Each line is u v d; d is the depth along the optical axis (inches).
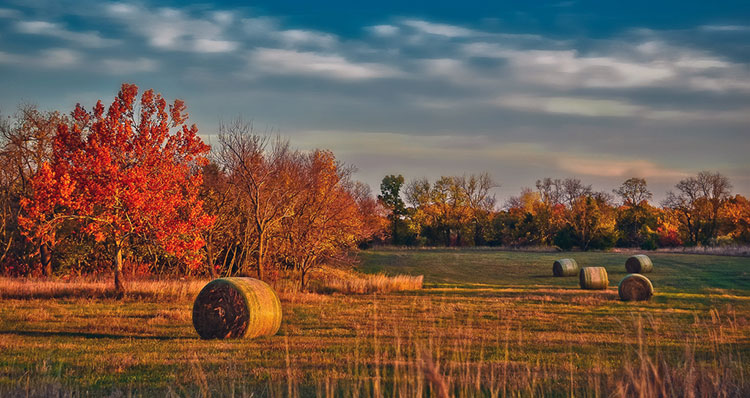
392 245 3885.3
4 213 1756.9
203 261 1695.4
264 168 1488.7
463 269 2390.5
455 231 4207.7
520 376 410.0
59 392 371.9
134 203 1140.5
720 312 991.6
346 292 1384.1
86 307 949.8
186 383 412.2
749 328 741.9
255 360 509.7
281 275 1691.7
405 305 1063.0
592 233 3378.4
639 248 3553.2
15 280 1346.0
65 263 1679.4
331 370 454.9
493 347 591.5
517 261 2721.5
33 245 1723.7
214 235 1640.0
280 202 1469.0
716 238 3545.8
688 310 1035.9
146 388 399.5
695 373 305.7
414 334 678.5
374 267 2425.0
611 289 1576.0
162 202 1182.9
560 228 3698.3
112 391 381.1
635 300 1215.6
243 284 685.3
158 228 1196.5
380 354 523.2
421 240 3986.2
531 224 3809.1
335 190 1565.0
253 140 1503.4
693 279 1792.6
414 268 2415.1
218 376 432.8
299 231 1472.7
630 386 296.8
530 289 1552.7
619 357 536.7
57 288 1123.3
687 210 3750.0
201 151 1248.2
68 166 1164.5
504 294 1364.4
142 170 1176.8
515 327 781.9
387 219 3836.1
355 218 1670.8
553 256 2970.0
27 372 433.7
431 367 208.2
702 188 3708.2
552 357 538.9
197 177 1269.7
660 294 1355.8
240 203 1619.1
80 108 1189.1
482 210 4074.8
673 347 592.7
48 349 571.2
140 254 1684.3
